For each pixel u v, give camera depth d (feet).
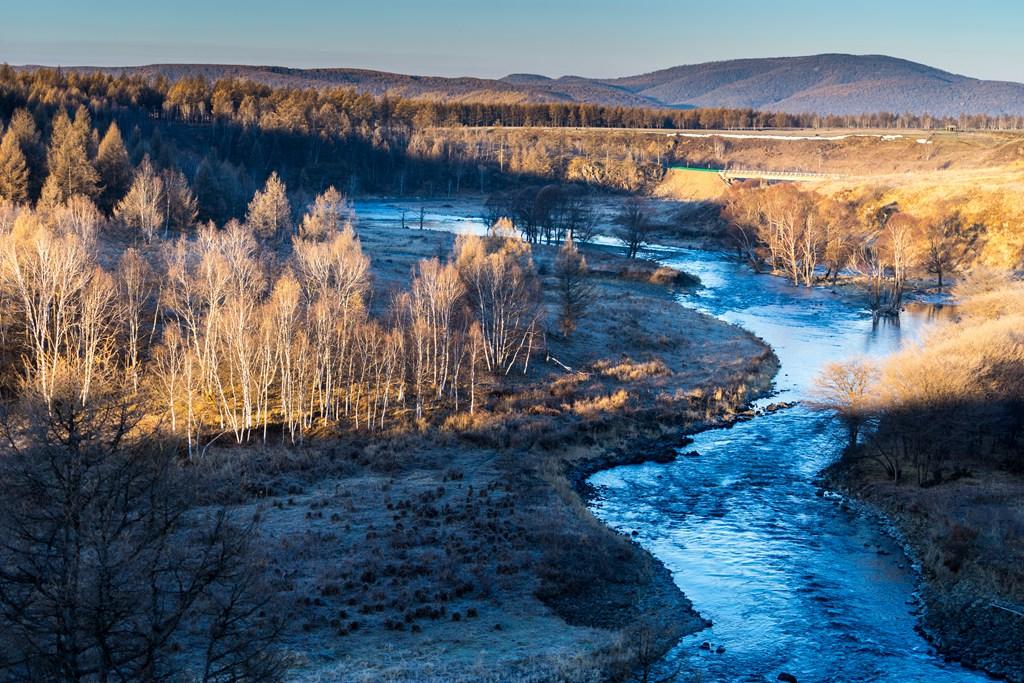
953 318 395.14
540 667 117.60
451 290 286.05
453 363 272.51
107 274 273.75
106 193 447.42
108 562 75.00
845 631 138.41
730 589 154.10
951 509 177.58
